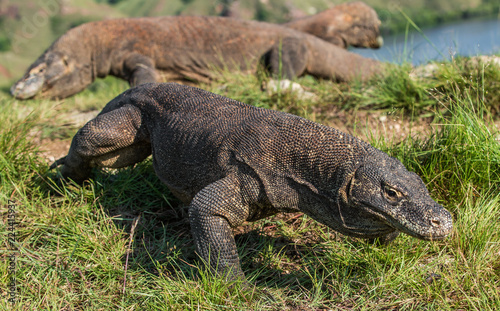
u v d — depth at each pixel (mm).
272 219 4039
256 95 5965
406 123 5543
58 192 4355
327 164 3029
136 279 3354
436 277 3238
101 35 7188
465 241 3463
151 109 3885
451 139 4203
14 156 4672
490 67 5441
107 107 4273
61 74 7020
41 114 6230
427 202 2717
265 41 7562
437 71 5816
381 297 3115
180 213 4250
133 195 4332
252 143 3227
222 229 3146
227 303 3014
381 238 3465
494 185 3990
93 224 3830
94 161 4172
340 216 2996
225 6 13656
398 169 2900
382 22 9273
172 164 3682
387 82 6039
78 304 3201
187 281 3166
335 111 5910
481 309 2887
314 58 7516
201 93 3783
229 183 3213
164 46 7316
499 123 5168
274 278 3412
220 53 7453
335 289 3229
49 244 3707
